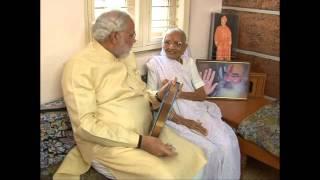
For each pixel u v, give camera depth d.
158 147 1.41
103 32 1.55
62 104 1.63
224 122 1.95
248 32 2.43
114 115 1.52
